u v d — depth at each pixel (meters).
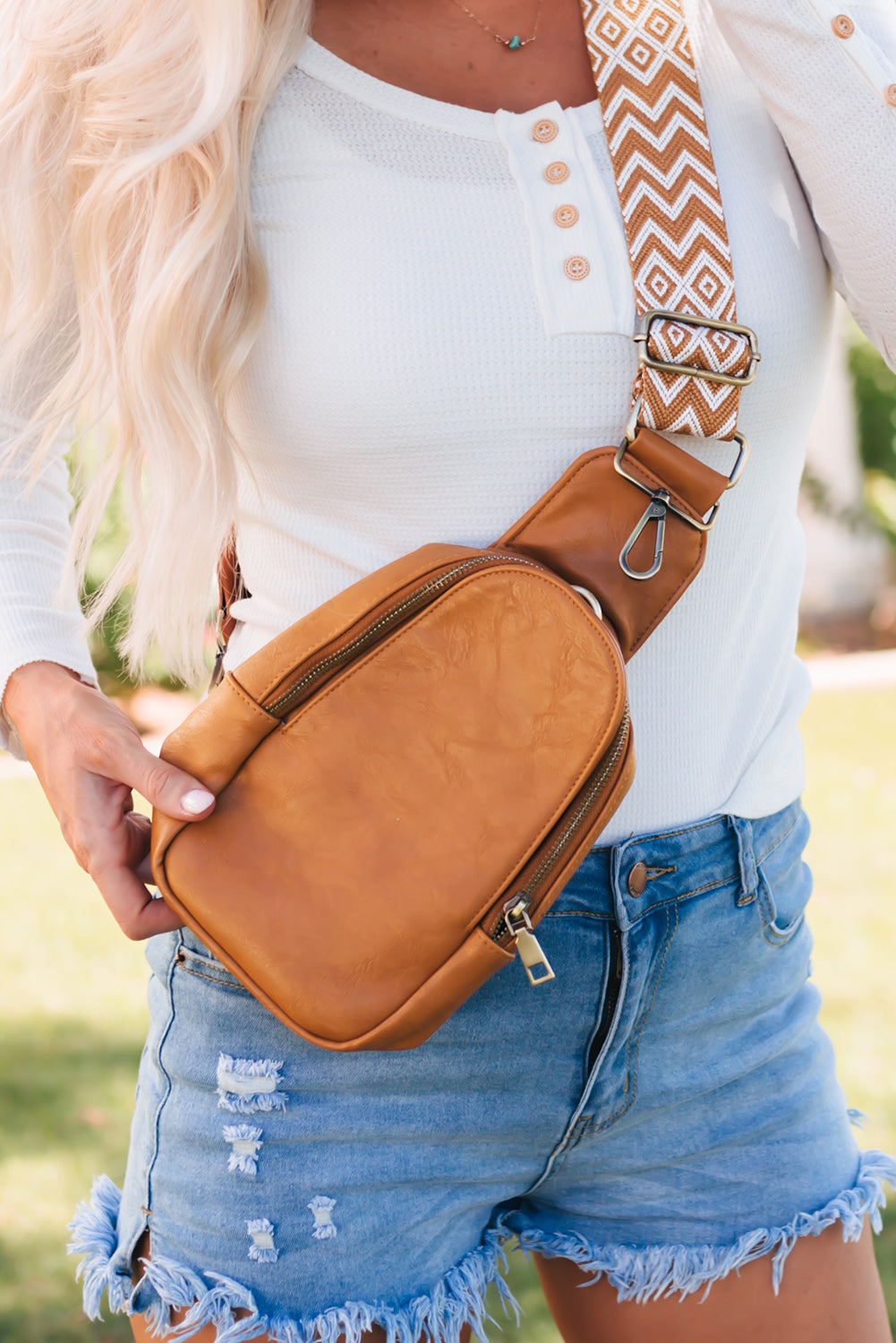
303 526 1.15
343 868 1.03
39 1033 3.54
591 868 1.12
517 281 1.05
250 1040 1.12
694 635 1.14
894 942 3.89
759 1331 1.23
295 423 1.09
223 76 1.05
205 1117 1.13
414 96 1.09
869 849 4.81
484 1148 1.16
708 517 1.07
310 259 1.08
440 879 1.01
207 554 1.17
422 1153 1.13
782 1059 1.24
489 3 1.11
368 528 1.13
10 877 4.98
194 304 1.08
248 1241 1.12
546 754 1.01
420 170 1.07
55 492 1.26
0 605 1.18
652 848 1.13
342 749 1.04
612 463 1.06
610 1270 1.24
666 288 1.04
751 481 1.12
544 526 1.07
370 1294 1.13
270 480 1.15
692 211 1.06
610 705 1.00
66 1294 2.45
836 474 9.87
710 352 1.03
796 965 1.24
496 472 1.09
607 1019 1.13
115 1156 2.86
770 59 1.06
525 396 1.06
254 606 1.21
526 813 1.00
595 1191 1.24
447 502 1.10
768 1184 1.23
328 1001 1.01
